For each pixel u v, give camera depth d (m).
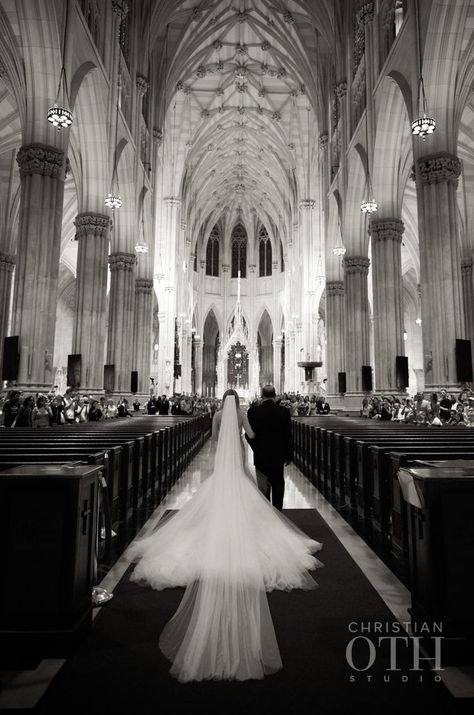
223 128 41.25
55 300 13.38
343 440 8.34
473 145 22.81
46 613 3.16
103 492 4.95
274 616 3.79
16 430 8.75
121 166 20.91
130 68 22.08
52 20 12.97
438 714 2.60
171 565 4.43
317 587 4.38
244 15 29.62
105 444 6.39
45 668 3.01
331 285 27.38
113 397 21.09
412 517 3.51
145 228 25.69
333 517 7.11
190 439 15.52
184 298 42.84
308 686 2.85
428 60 13.72
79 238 17.83
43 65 13.33
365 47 19.28
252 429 5.94
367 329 22.95
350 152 21.95
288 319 46.62
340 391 24.02
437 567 3.11
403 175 20.50
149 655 3.18
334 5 24.12
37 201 13.22
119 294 21.89
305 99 36.22
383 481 6.08
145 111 26.47
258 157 45.75
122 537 6.00
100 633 3.49
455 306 13.38
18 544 3.17
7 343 12.70
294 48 30.20
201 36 29.89
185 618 3.55
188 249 46.16
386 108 17.55
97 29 17.30
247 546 3.56
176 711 2.60
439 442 6.57
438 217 13.72
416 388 41.03
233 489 3.97
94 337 17.47
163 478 10.01
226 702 2.69
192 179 43.62
